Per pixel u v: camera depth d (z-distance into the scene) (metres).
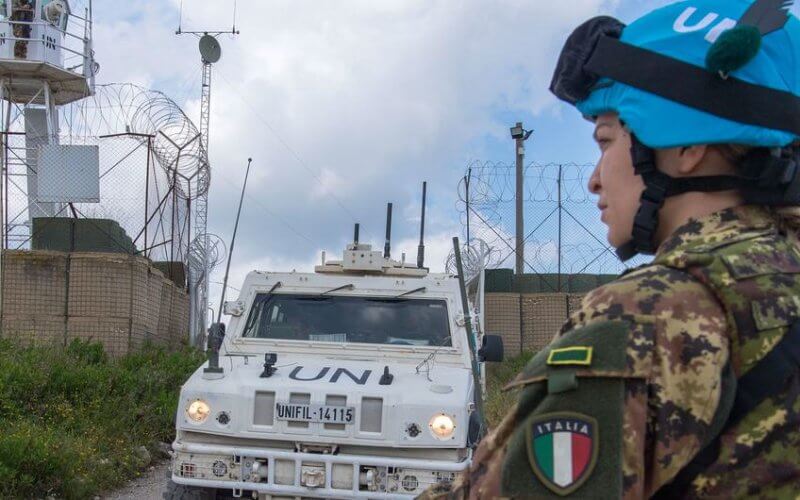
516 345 16.91
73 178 14.09
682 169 1.24
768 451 1.08
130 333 12.92
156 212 15.19
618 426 1.06
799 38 1.27
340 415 5.43
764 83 1.19
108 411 9.34
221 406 5.54
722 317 1.11
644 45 1.25
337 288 6.83
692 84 1.20
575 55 1.35
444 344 6.52
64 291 12.85
